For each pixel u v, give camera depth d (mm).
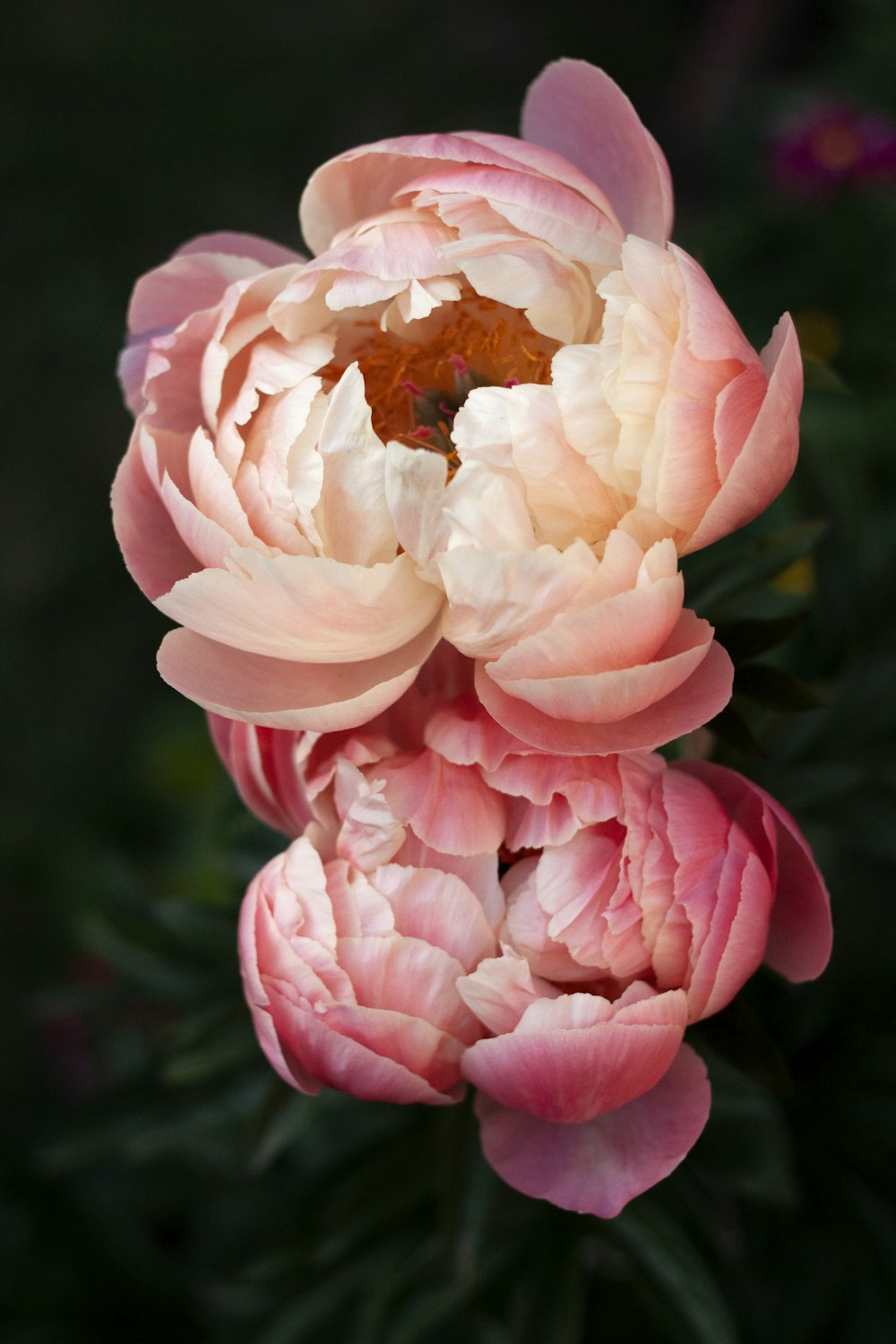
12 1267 931
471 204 677
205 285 714
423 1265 780
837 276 1331
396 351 708
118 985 837
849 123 1179
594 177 710
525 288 676
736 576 744
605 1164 676
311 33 2412
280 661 683
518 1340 737
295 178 2254
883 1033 815
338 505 674
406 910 675
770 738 818
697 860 667
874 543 1050
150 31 2418
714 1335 726
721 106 2129
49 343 2092
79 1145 818
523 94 2311
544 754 681
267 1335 825
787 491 878
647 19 2340
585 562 655
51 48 2408
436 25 2400
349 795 685
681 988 679
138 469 696
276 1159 942
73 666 1825
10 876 1677
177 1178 953
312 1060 670
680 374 653
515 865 693
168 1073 772
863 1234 805
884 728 822
